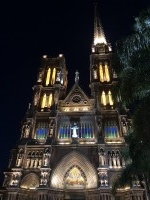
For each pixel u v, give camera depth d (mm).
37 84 73750
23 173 56156
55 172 55844
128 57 25422
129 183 33656
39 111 68812
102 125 62719
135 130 23047
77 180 56812
